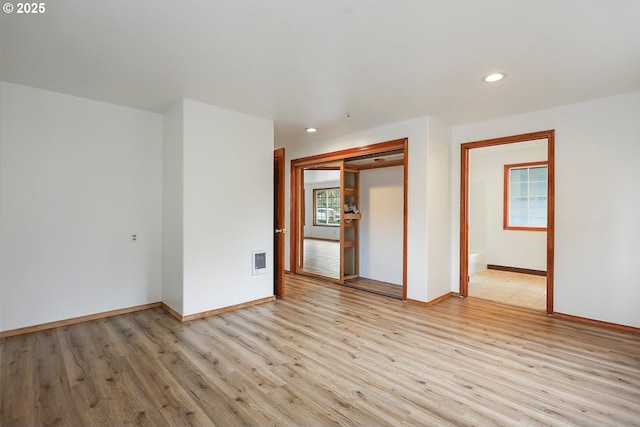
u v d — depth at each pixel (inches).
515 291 189.6
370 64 102.0
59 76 112.2
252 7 72.8
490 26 80.4
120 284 144.9
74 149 132.6
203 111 140.1
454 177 176.9
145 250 151.8
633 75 109.2
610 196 130.7
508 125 156.7
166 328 128.0
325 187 482.3
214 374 93.0
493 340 118.0
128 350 108.2
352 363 100.1
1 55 96.3
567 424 72.2
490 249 257.3
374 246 221.0
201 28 81.7
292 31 83.2
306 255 327.0
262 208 162.7
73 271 132.7
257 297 161.5
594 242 134.3
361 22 79.0
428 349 110.3
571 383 89.1
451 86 119.5
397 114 154.5
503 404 79.4
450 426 71.5
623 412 76.4
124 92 127.5
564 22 78.3
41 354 104.9
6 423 72.1
